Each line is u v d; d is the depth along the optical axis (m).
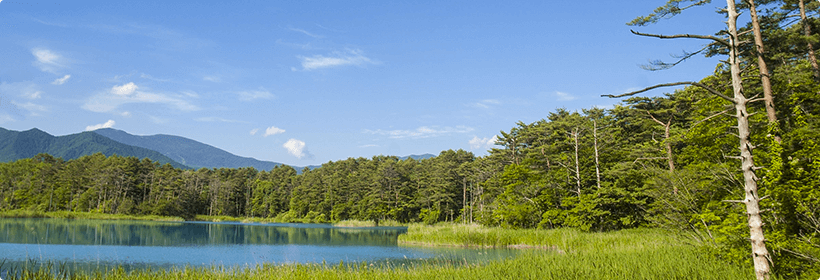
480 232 38.62
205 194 138.75
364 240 48.78
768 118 18.38
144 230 59.59
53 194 112.44
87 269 23.36
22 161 122.62
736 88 10.98
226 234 57.50
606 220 40.22
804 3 22.38
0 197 110.12
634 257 15.77
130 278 14.92
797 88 19.98
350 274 15.48
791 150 15.99
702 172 19.28
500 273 14.14
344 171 147.75
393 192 112.31
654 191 23.55
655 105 44.47
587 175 45.22
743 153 10.86
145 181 126.94
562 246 29.86
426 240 40.81
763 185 13.91
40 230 51.97
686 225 19.47
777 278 11.60
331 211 118.44
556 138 56.62
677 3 14.34
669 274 12.48
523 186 49.28
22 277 14.33
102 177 114.62
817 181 13.54
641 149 38.81
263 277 15.02
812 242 11.91
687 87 34.00
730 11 11.20
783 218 13.37
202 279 14.90
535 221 47.72
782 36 21.36
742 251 13.33
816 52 24.25
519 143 68.88
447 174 103.81
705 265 13.54
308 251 35.38
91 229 57.47
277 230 72.56
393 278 14.80
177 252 33.09
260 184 150.12
